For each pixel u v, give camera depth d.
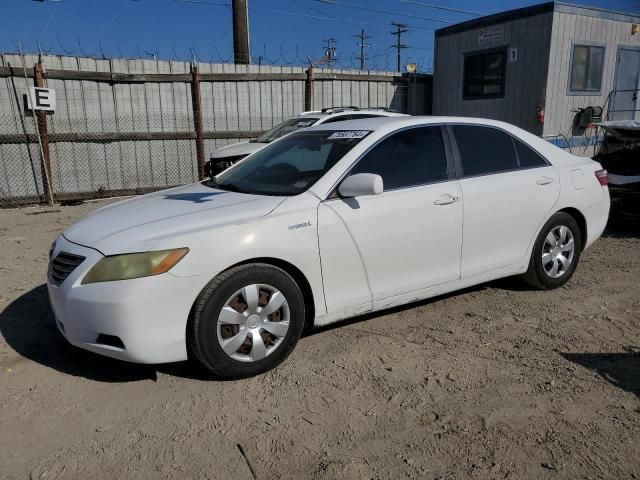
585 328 4.39
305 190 3.90
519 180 4.83
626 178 7.77
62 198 10.98
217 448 2.95
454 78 14.18
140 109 11.48
